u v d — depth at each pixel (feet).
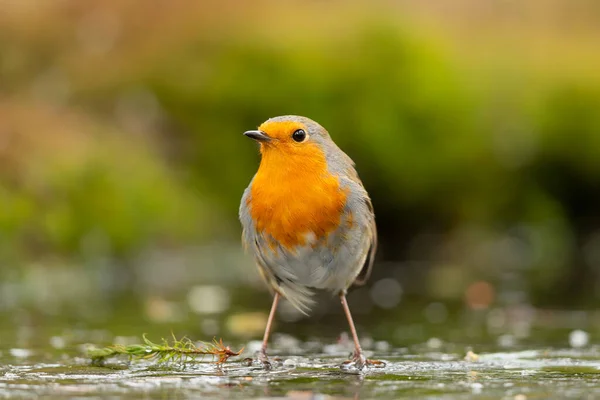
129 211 42.04
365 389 16.65
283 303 34.22
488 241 49.80
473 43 56.29
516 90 51.88
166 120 47.21
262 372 18.89
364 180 48.14
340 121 47.60
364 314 32.14
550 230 51.13
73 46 50.52
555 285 40.04
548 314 31.94
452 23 61.11
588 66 54.85
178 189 44.75
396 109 48.39
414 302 35.27
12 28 50.37
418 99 48.78
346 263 20.81
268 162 20.42
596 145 51.65
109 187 42.04
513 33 61.16
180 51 49.34
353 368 19.63
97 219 40.98
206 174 46.50
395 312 32.68
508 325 29.25
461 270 44.96
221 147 46.96
